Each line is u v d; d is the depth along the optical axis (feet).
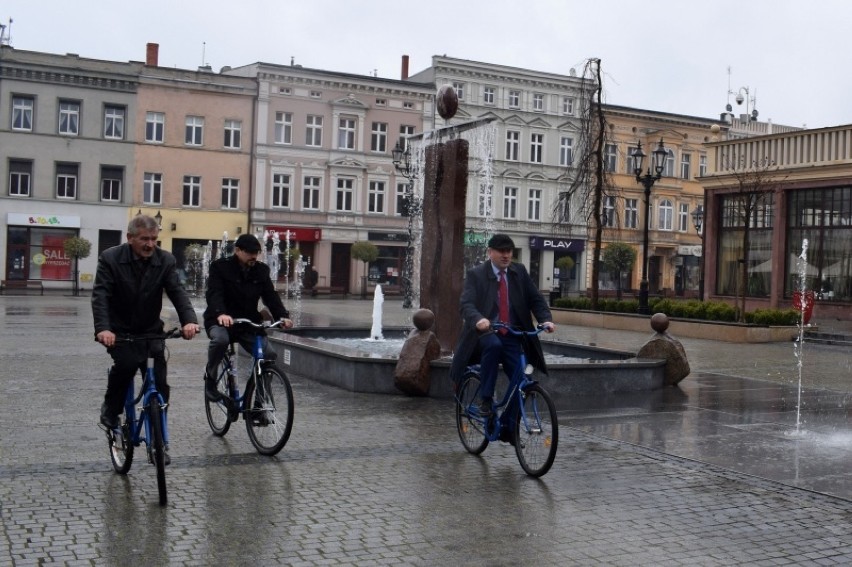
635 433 31.22
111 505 20.36
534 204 197.77
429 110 190.08
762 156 93.56
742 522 20.35
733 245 97.50
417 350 37.81
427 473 24.45
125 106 164.86
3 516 19.31
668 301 93.45
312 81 179.11
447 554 17.57
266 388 26.14
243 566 16.55
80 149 161.48
